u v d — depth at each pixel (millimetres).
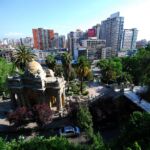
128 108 42969
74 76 75750
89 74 66250
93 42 157625
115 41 173000
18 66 62469
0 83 60750
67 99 54625
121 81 64625
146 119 17641
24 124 40500
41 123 38906
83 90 61500
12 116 39469
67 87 65938
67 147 14039
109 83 73250
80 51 144750
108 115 40562
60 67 75500
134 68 71625
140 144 14477
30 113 39375
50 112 40156
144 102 40000
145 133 16234
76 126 38156
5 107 53375
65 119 43406
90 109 40812
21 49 61156
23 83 47938
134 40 186875
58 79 47906
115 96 45500
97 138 24281
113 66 74188
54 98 51375
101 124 39156
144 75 45781
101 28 192375
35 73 45750
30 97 49469
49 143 13820
